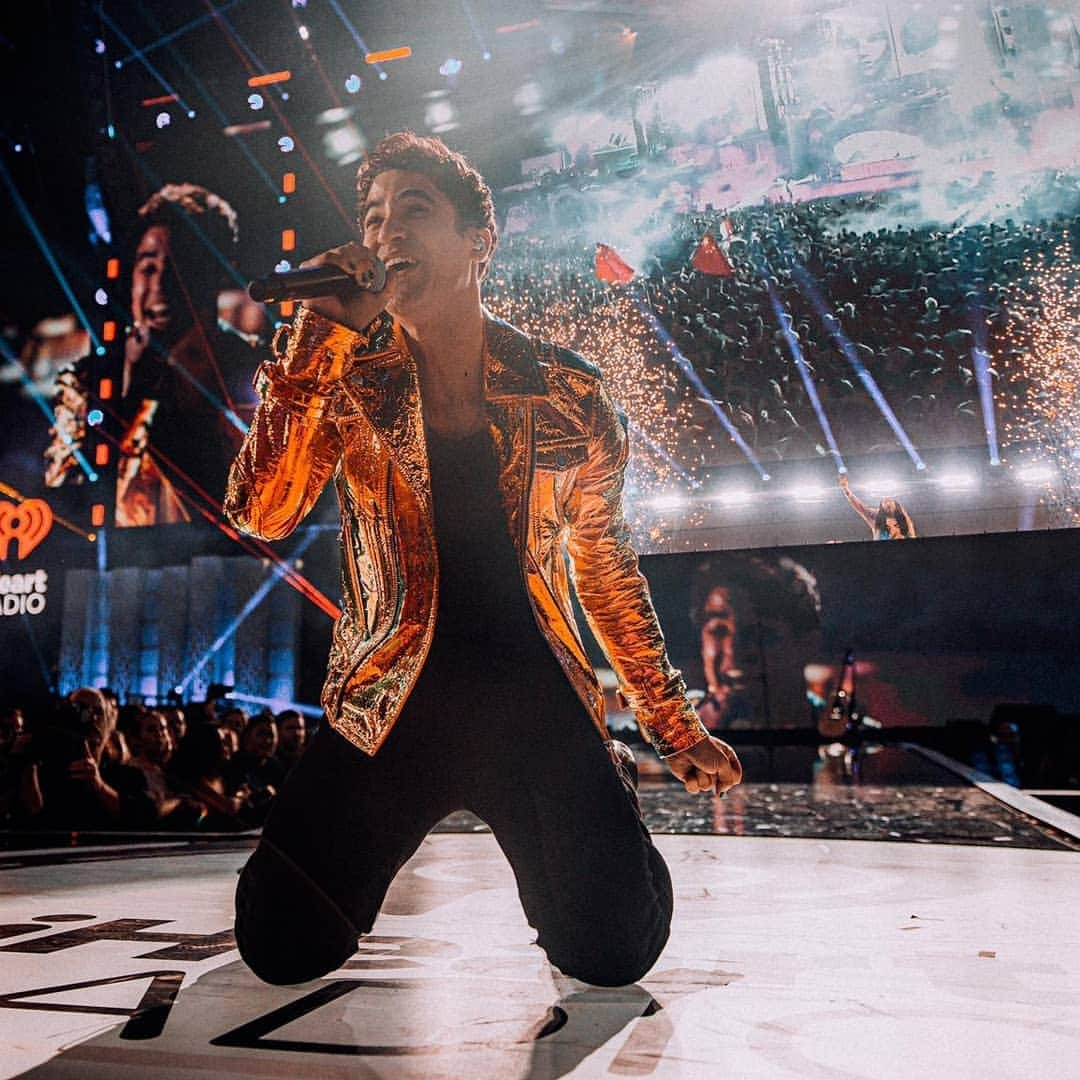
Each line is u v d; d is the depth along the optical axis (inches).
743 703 560.7
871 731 538.3
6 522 753.6
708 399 665.0
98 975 67.1
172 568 725.3
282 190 739.4
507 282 727.1
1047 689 518.9
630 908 56.8
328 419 57.2
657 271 697.6
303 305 54.4
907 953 75.2
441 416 58.1
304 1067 46.8
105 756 204.8
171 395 741.9
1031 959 72.9
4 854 156.3
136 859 149.4
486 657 55.7
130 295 755.4
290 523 59.1
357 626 58.6
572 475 62.2
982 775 308.3
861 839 161.9
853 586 552.7
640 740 482.9
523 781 56.7
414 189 56.3
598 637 67.4
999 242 636.1
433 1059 48.1
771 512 615.2
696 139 698.8
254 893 56.6
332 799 56.0
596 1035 52.6
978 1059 48.4
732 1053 49.3
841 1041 51.5
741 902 101.0
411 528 56.2
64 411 756.0
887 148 661.9
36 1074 45.7
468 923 90.7
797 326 661.9
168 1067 46.8
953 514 580.4
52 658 735.1
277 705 688.4
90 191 754.8
